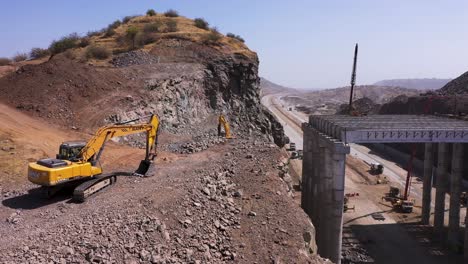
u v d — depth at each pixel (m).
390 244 43.00
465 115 46.25
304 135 48.12
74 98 41.00
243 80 66.25
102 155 32.09
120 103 42.81
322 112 190.88
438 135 35.75
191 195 24.05
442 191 45.12
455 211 42.69
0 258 15.20
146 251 17.53
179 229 20.47
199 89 59.44
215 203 24.19
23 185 24.58
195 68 61.56
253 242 21.41
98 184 23.41
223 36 80.56
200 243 19.75
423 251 41.69
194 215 22.09
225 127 45.75
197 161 32.50
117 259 16.56
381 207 54.56
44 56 66.94
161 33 74.31
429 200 48.50
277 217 24.25
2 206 20.98
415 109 95.62
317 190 42.41
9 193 23.11
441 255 40.91
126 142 37.88
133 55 61.53
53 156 29.72
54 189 21.94
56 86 41.25
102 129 24.28
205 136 45.53
